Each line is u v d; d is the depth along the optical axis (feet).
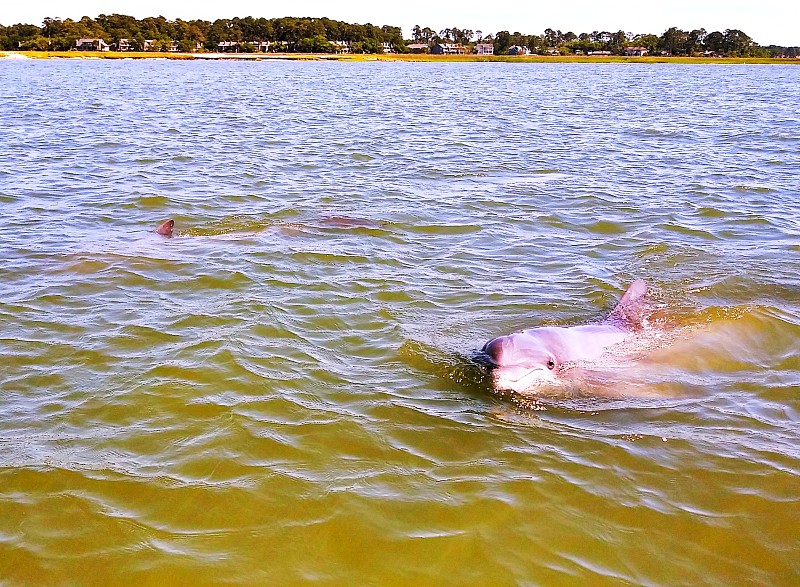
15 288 35.42
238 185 61.26
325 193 58.39
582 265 40.52
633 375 27.94
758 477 21.47
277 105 138.62
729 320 32.42
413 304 34.40
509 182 63.21
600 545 18.65
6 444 22.41
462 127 104.27
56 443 22.56
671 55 575.79
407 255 41.93
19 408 24.53
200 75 262.88
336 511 19.67
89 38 526.57
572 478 21.33
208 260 40.09
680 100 160.97
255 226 47.83
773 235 46.73
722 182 63.46
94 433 23.13
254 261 39.96
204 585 17.11
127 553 18.06
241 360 27.99
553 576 17.58
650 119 117.39
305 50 572.51
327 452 22.40
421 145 84.69
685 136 94.94
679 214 51.93
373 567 17.76
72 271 37.93
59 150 76.79
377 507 19.88
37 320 31.65
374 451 22.50
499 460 22.18
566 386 26.96
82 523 19.08
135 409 24.54
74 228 47.01
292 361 28.22
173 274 37.78
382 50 602.44
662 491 20.84
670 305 34.65
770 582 17.44
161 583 17.15
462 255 42.06
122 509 19.65
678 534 19.08
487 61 503.20
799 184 62.80
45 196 55.47
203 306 33.50
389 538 18.72
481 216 51.01
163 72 282.15
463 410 25.13
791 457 22.49
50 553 18.02
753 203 55.47
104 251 41.50
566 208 53.52
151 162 70.95
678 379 27.84
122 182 61.31
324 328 31.40
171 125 101.71
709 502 20.35
